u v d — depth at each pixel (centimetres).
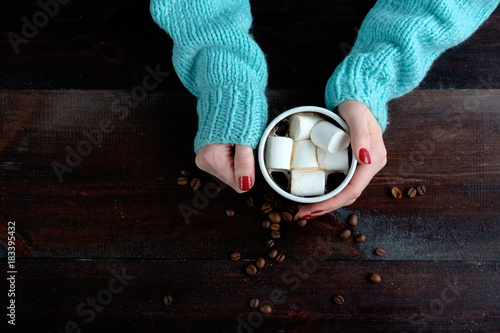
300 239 76
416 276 75
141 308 76
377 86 68
